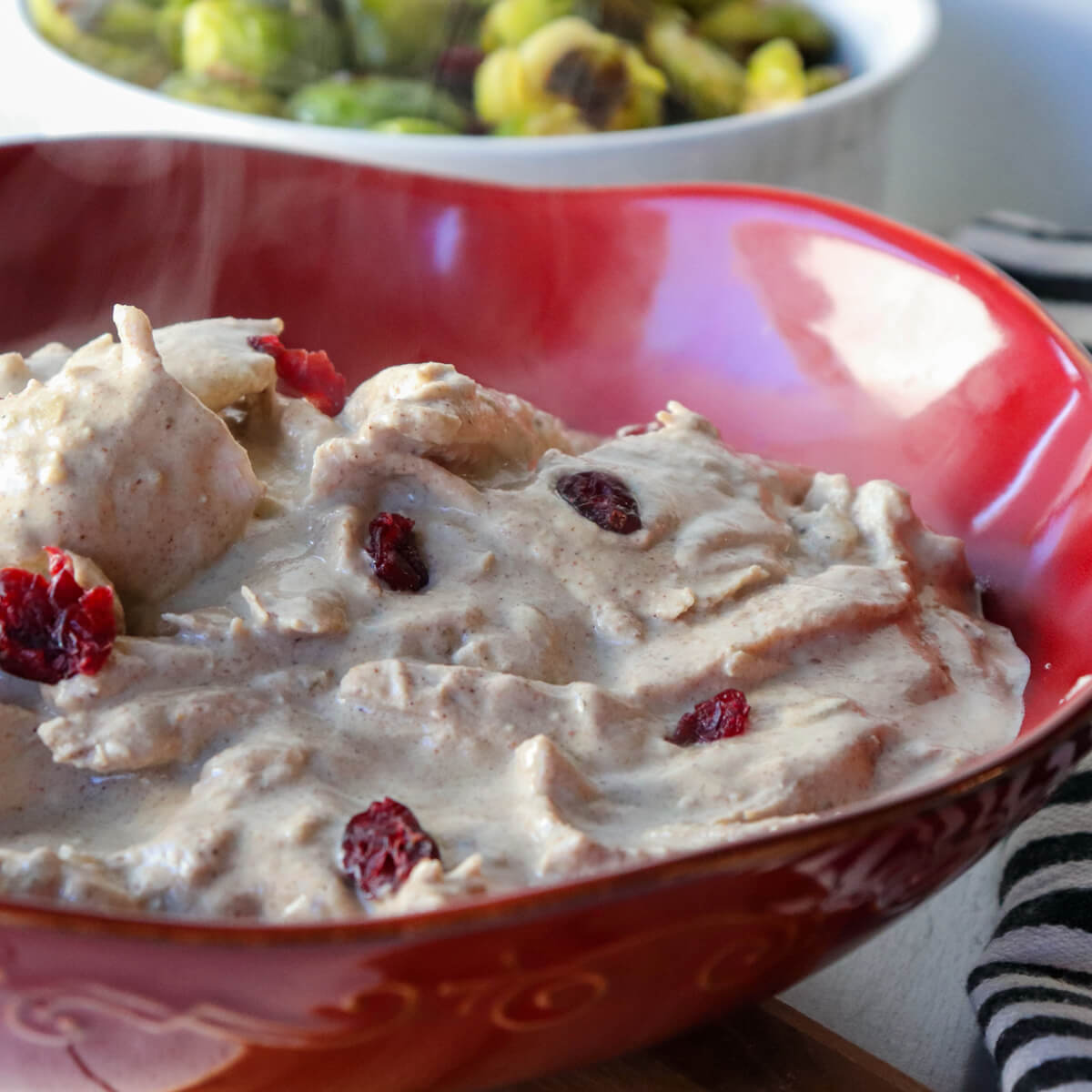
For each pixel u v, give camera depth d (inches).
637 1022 13.6
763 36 22.9
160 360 15.3
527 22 21.7
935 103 27.9
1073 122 27.1
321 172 18.1
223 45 21.5
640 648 15.4
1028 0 26.3
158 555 15.1
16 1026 13.1
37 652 14.6
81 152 17.7
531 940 12.7
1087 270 22.5
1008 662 16.0
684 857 12.7
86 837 14.4
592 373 18.4
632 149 20.1
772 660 15.4
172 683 14.8
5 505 14.9
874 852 13.2
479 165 20.0
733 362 18.0
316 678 14.9
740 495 16.6
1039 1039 14.4
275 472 16.1
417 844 14.0
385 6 21.9
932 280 17.2
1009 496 16.6
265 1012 12.8
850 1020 15.2
